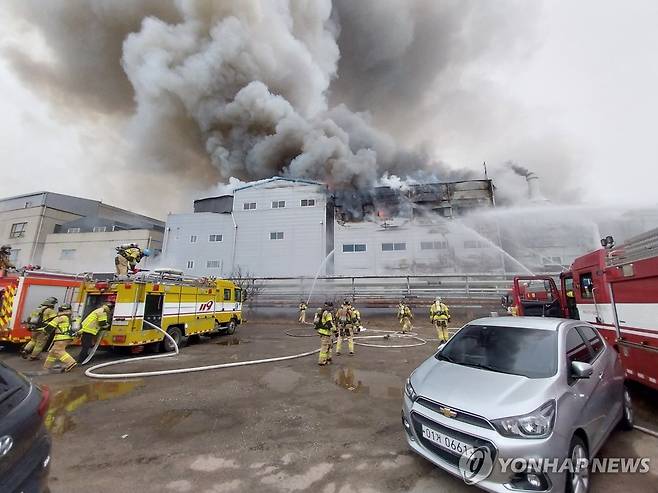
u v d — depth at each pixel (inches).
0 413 71.1
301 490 101.7
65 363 272.4
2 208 1320.1
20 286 330.0
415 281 852.0
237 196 1066.7
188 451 127.2
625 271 170.2
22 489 68.4
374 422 155.4
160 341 331.0
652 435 139.7
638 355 161.5
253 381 229.3
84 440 137.0
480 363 126.4
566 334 128.4
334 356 323.0
